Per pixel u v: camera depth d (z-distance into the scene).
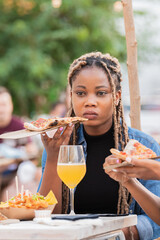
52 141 2.38
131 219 2.08
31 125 2.27
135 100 2.99
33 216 2.04
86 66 2.42
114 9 10.84
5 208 2.03
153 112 9.20
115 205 2.46
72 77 2.48
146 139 2.61
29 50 10.22
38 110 10.78
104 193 2.47
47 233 1.63
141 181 2.52
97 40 10.41
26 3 10.74
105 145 2.55
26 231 1.65
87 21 10.62
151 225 2.43
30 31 10.48
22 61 10.16
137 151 2.05
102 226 1.82
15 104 10.77
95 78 2.39
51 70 10.31
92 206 2.48
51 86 10.50
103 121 2.44
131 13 2.99
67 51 10.65
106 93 2.41
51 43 10.38
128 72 3.01
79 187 2.51
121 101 2.59
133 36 2.99
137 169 1.94
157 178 1.94
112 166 1.97
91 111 2.40
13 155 5.13
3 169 5.08
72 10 10.60
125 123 2.61
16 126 5.58
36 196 2.12
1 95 5.44
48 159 2.42
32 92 10.38
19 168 5.27
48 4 10.59
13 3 10.73
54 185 2.42
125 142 2.56
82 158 2.14
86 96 2.41
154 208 2.22
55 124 2.25
